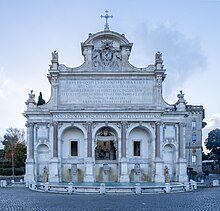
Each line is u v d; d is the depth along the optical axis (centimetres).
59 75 6875
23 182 6481
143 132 6950
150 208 3153
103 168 6750
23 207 3203
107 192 4984
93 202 3706
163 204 3478
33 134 6775
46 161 6800
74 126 6706
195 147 10844
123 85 6931
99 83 6925
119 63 6956
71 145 6875
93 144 6656
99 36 6938
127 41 6919
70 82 6900
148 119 6694
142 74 6906
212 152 15588
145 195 4669
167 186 5116
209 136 15400
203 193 4806
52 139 6700
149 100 6912
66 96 6869
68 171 6800
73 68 6888
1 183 6156
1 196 4384
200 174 10088
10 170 8869
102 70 6900
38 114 6750
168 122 6831
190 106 11012
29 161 6662
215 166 13538
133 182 6506
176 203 3556
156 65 6862
